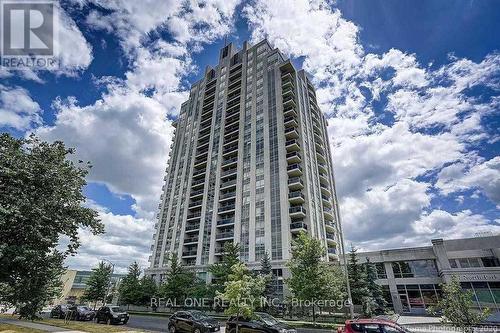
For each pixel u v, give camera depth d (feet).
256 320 55.21
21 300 44.04
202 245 176.65
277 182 164.76
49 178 47.67
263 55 229.66
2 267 41.50
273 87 204.95
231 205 177.78
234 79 244.42
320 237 161.27
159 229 214.07
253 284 58.08
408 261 130.52
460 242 125.49
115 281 194.80
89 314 93.56
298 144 179.93
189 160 227.40
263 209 161.68
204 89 260.42
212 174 201.05
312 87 240.73
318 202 176.35
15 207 39.86
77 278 280.72
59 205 48.44
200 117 244.01
